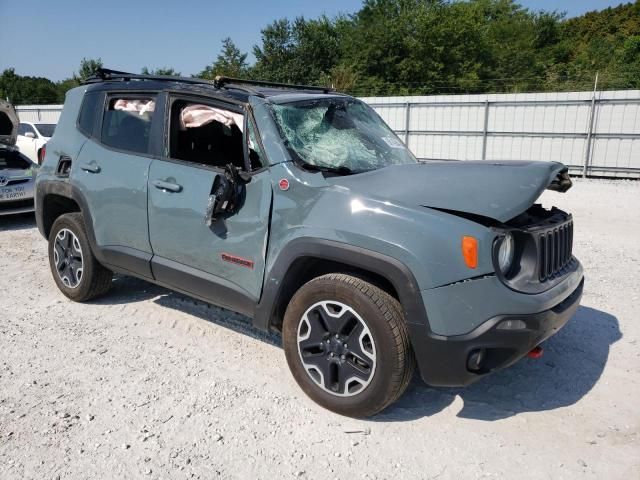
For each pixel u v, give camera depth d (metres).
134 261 4.30
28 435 3.05
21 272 6.11
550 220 3.38
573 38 68.00
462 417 3.30
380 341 3.00
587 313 4.91
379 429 3.15
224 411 3.30
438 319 2.88
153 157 4.14
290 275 3.39
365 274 3.24
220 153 3.89
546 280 3.15
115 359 3.96
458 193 3.08
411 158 4.26
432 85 37.81
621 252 7.05
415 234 2.91
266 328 3.56
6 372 3.75
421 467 2.84
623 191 13.27
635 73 33.50
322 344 3.27
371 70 39.44
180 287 4.07
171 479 2.72
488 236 2.85
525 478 2.77
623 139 15.97
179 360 3.96
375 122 4.44
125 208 4.27
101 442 2.99
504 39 45.62
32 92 49.88
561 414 3.34
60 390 3.52
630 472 2.81
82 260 4.83
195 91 3.98
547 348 4.20
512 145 17.72
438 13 39.03
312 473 2.78
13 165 8.85
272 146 3.50
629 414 3.34
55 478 2.71
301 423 3.20
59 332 4.42
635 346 4.24
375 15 40.47
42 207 5.12
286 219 3.34
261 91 3.91
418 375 3.80
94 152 4.57
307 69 44.78
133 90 4.43
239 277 3.62
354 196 3.14
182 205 3.84
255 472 2.79
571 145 16.77
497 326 2.83
